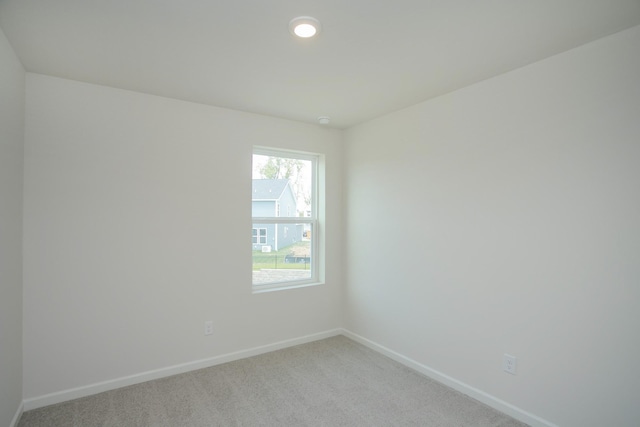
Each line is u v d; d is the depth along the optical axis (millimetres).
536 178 2156
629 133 1785
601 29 1795
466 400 2477
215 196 3039
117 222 2609
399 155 3156
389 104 2990
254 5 1575
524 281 2215
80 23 1727
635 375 1763
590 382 1922
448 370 2695
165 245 2805
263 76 2389
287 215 3643
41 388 2344
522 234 2227
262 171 3479
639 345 1749
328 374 2879
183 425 2160
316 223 3844
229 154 3113
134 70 2297
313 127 3654
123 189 2631
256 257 3436
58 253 2398
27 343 2297
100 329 2547
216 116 3047
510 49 2006
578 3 1560
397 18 1686
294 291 3529
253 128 3248
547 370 2104
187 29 1789
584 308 1947
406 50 2018
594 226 1910
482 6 1585
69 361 2438
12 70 1997
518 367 2244
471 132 2535
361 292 3611
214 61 2162
